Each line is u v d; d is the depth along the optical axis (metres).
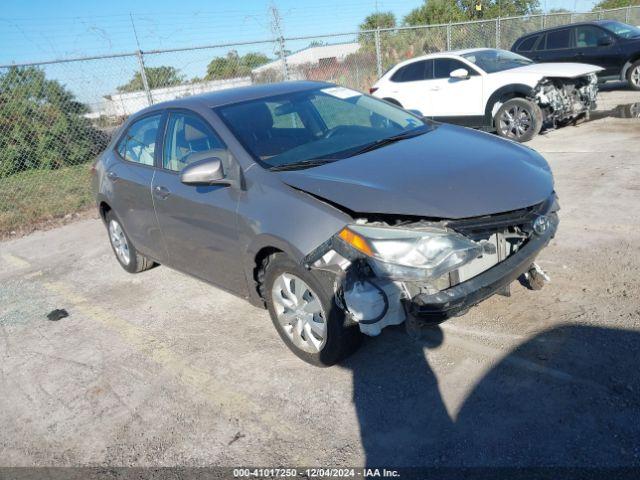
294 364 3.68
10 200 9.48
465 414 2.96
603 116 10.38
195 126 4.20
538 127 9.14
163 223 4.50
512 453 2.66
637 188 6.04
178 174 4.27
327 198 3.16
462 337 3.63
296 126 4.10
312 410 3.20
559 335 3.50
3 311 5.29
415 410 3.06
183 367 3.87
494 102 9.52
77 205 9.06
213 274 4.20
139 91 11.12
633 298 3.79
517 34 18.64
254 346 4.00
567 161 7.64
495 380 3.18
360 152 3.75
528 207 3.22
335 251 3.03
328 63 14.52
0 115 10.55
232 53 12.27
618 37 12.89
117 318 4.79
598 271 4.25
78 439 3.29
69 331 4.68
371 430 2.97
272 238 3.34
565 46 13.63
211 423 3.24
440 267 2.84
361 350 3.66
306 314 3.44
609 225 5.12
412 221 2.96
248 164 3.65
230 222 3.69
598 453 2.59
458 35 17.27
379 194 3.07
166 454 3.05
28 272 6.35
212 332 4.30
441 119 10.38
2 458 3.22
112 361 4.09
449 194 3.04
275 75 12.81
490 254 3.18
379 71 14.24
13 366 4.23
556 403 2.93
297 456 2.88
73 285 5.75
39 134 10.83
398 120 4.52
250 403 3.36
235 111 4.11
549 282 4.16
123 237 5.65
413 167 3.38
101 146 11.38
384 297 2.93
